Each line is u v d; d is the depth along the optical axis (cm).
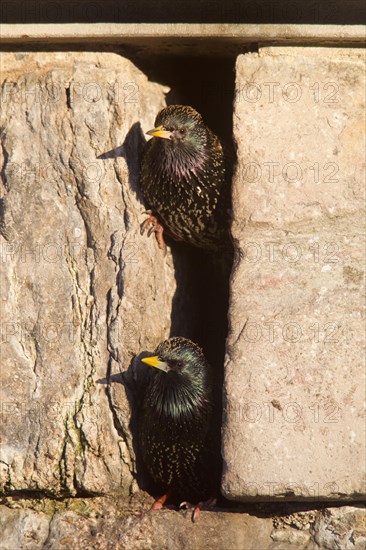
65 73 1151
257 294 1060
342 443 1020
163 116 1164
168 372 1116
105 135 1147
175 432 1121
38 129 1148
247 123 1095
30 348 1126
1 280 1132
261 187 1080
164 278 1180
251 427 1027
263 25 1102
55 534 1092
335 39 1095
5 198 1143
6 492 1112
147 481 1149
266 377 1037
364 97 1098
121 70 1165
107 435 1112
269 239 1072
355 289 1053
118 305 1121
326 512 1060
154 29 1121
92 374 1119
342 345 1040
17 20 1134
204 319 1267
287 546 1059
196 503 1155
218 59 1200
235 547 1056
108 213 1141
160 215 1176
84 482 1099
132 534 1064
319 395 1029
